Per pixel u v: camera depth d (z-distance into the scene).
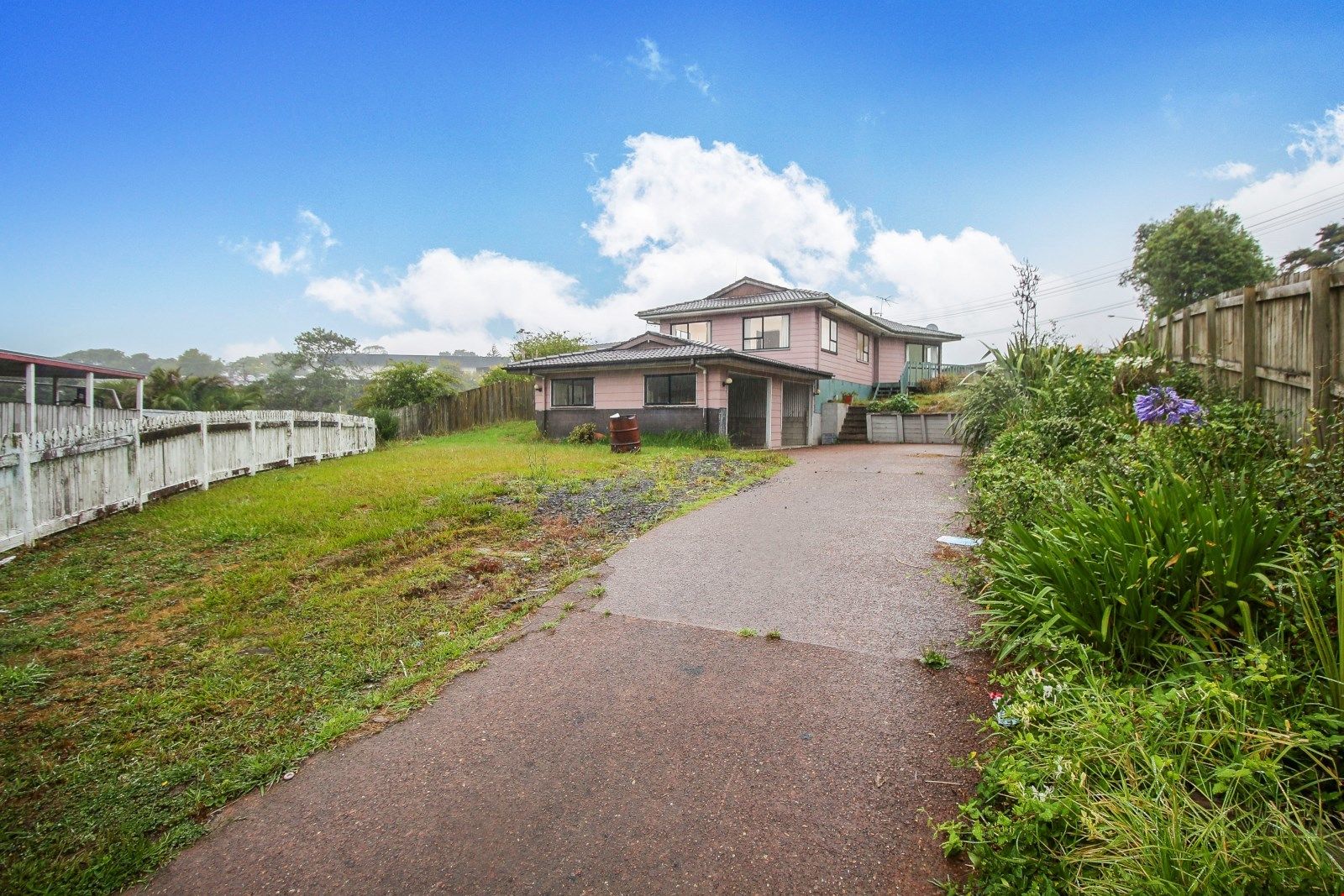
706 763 2.32
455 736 2.60
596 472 9.16
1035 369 8.27
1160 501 2.61
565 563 4.89
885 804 2.06
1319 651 1.87
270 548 5.38
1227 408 4.18
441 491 7.54
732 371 14.73
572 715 2.70
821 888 1.74
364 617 3.89
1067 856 1.57
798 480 8.66
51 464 5.94
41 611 4.13
